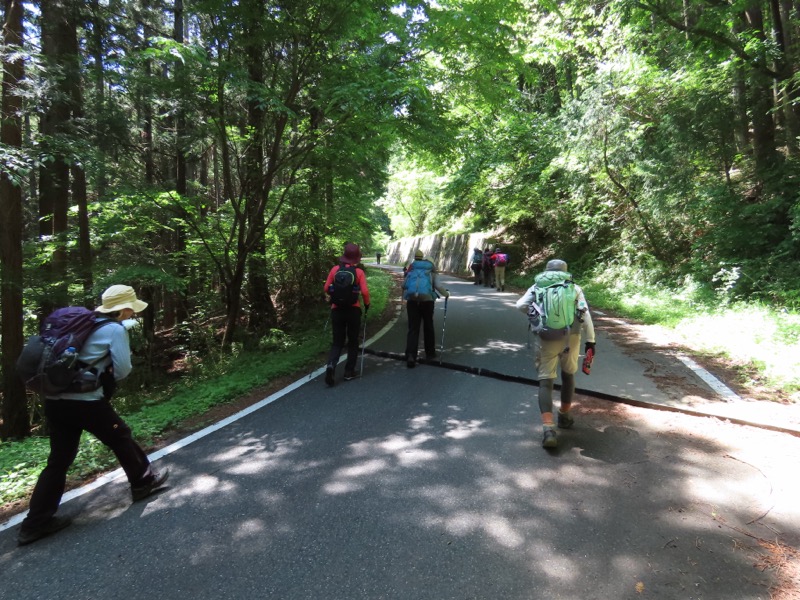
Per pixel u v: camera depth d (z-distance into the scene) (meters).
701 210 11.38
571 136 14.28
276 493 3.40
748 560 2.53
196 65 7.13
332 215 11.80
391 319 10.66
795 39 13.03
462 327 9.37
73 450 3.22
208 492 3.47
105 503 3.42
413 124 8.02
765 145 10.69
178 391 7.31
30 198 12.60
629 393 5.16
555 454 3.85
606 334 8.52
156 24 12.01
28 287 8.01
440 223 34.78
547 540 2.74
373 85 6.92
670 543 2.69
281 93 8.31
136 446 3.48
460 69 8.79
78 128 8.12
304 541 2.82
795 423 4.23
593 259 16.28
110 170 8.19
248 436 4.50
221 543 2.85
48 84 6.64
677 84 11.83
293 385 6.11
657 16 12.20
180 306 12.55
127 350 3.38
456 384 5.83
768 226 9.73
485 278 18.45
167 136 9.69
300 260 13.26
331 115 7.89
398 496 3.28
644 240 13.98
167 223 10.20
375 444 4.17
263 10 7.23
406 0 7.43
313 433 4.48
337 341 6.09
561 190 17.58
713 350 6.93
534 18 15.24
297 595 2.39
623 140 12.61
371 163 11.24
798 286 8.49
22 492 3.82
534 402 5.11
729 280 9.73
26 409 7.69
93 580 2.58
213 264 10.88
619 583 2.38
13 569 2.71
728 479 3.38
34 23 8.80
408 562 2.60
